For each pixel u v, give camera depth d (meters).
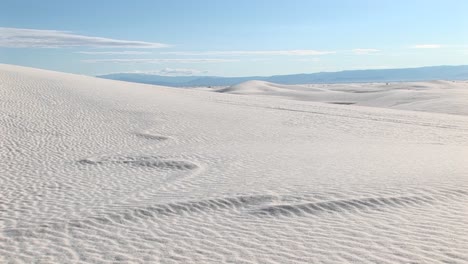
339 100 72.44
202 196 9.12
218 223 7.38
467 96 54.12
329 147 16.17
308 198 8.54
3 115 21.23
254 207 8.20
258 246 6.25
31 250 6.47
